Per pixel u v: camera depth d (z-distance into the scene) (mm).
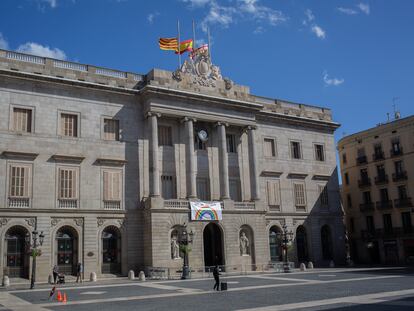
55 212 45531
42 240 43406
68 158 47125
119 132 50750
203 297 29328
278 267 55562
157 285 38812
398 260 68625
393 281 37062
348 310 21797
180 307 24828
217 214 52688
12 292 34969
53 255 44844
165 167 52469
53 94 47719
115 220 48781
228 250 53062
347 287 33031
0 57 45656
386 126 72000
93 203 47812
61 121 48000
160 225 49000
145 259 49219
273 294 29750
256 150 58938
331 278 41656
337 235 66125
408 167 68312
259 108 59031
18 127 45594
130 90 51594
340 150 81625
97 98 50219
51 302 28391
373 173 73812
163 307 25000
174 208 49938
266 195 60562
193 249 50594
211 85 56688
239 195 57469
